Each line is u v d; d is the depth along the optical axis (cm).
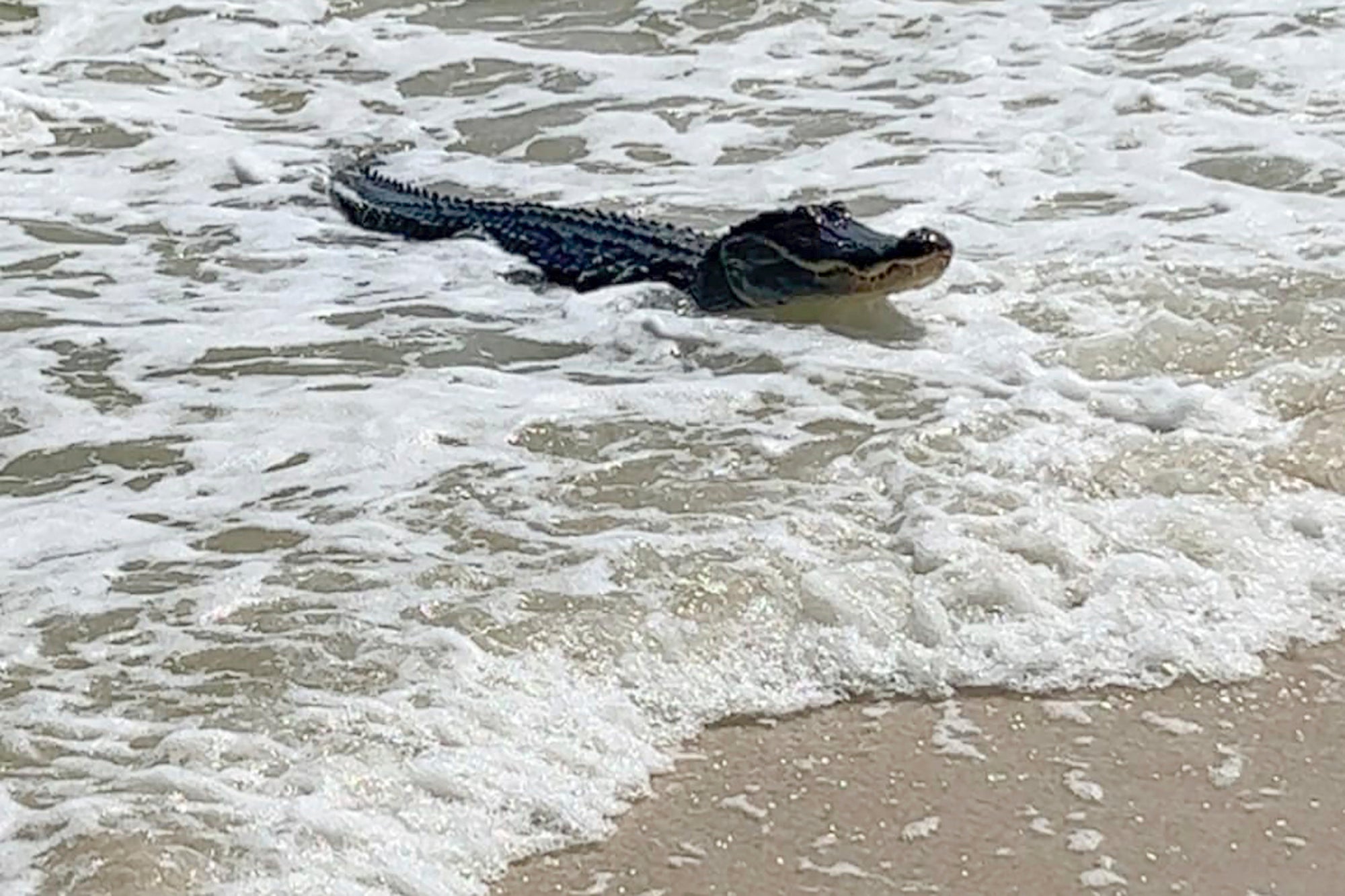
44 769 497
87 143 1043
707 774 506
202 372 761
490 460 675
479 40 1189
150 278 867
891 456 664
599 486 653
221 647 556
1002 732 525
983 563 589
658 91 1100
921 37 1163
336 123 1083
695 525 621
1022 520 616
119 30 1211
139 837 467
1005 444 670
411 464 673
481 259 885
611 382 744
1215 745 519
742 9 1216
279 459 682
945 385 726
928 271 775
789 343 771
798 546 604
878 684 545
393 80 1141
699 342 778
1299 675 548
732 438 688
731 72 1123
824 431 692
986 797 498
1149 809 493
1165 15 1169
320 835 470
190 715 523
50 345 786
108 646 559
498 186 989
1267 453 659
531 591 581
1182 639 561
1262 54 1096
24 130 1051
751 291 799
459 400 726
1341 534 611
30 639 564
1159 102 1033
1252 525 615
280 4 1253
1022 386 722
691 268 834
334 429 704
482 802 487
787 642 558
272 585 592
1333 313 768
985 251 854
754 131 1035
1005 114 1034
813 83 1102
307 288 854
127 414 723
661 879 467
